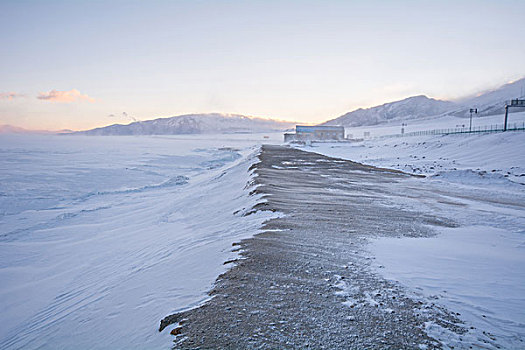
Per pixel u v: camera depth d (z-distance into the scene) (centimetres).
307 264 560
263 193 1372
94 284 744
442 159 3381
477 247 714
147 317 416
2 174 3428
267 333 341
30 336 500
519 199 1463
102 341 389
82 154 6775
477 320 388
